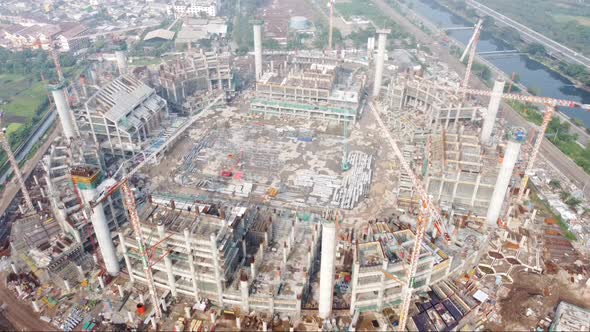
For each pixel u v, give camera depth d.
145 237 157.00
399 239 168.88
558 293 171.50
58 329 156.25
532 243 194.88
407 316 154.38
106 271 176.00
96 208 156.75
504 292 171.62
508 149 179.50
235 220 167.00
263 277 165.25
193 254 153.50
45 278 173.50
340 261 181.12
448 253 172.50
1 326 156.75
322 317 157.75
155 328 155.25
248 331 154.00
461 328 156.25
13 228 197.88
